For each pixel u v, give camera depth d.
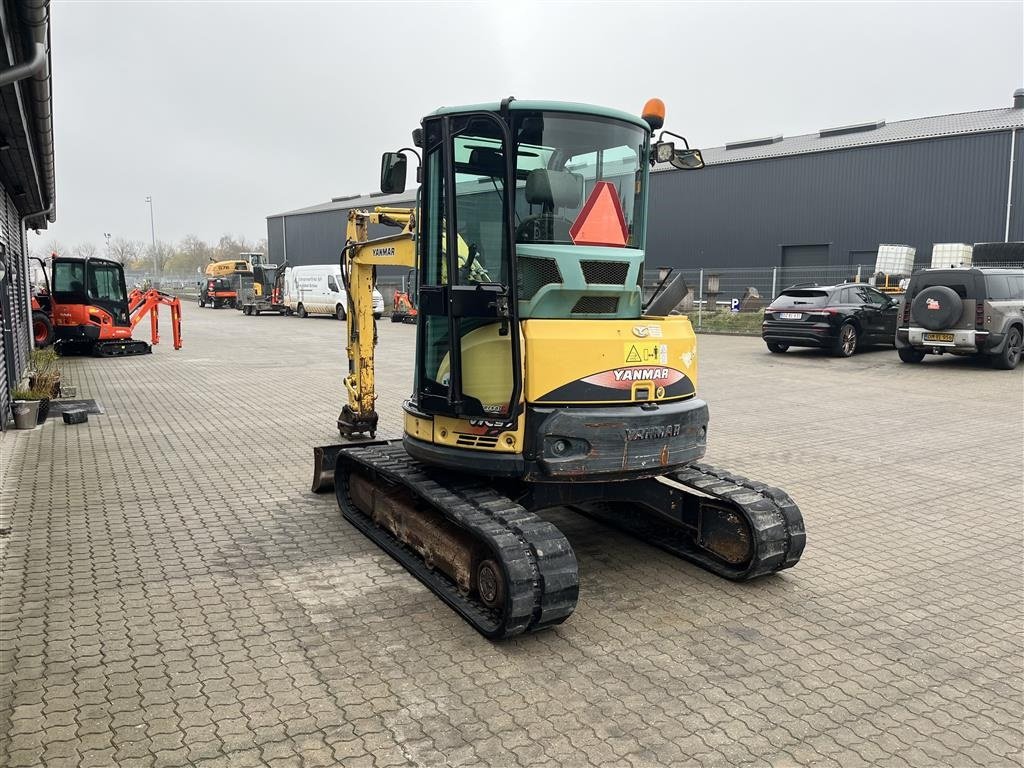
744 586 5.07
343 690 3.71
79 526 6.02
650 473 4.80
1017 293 15.62
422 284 4.98
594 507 6.44
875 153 32.31
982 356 17.31
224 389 13.28
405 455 5.89
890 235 32.22
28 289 17.16
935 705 3.67
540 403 4.48
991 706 3.67
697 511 5.44
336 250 53.78
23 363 14.46
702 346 20.69
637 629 4.43
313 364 17.03
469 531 4.47
